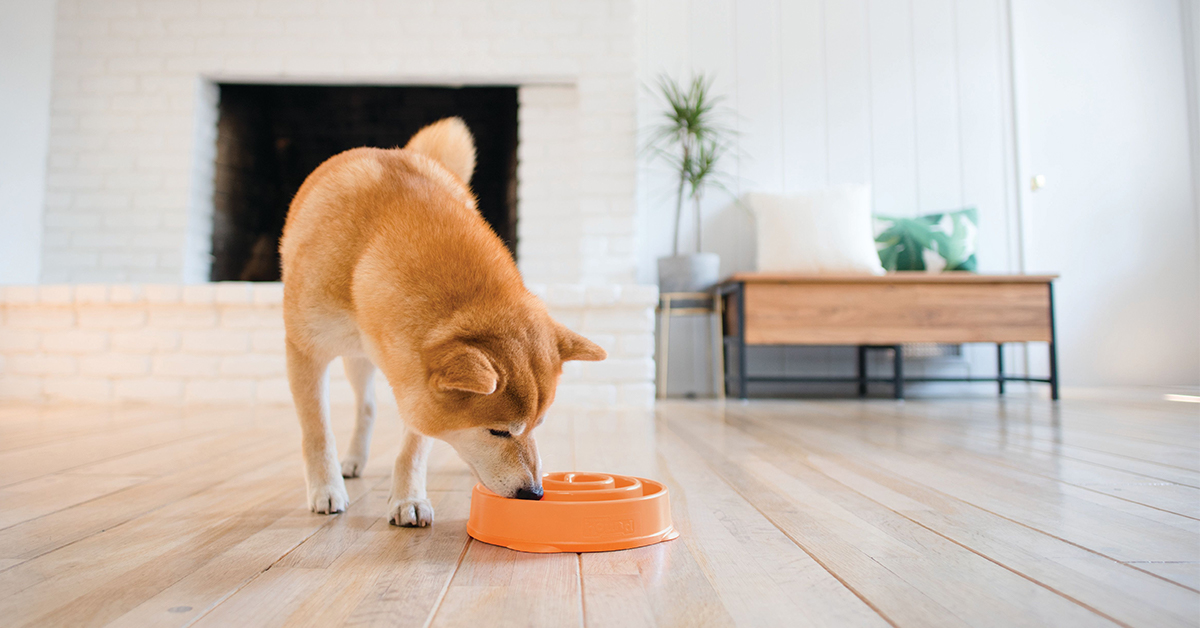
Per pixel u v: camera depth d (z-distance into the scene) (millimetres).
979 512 1104
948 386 4156
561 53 3697
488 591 735
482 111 3836
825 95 4164
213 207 3750
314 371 1089
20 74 3385
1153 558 855
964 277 3391
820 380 3445
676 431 2197
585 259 3682
